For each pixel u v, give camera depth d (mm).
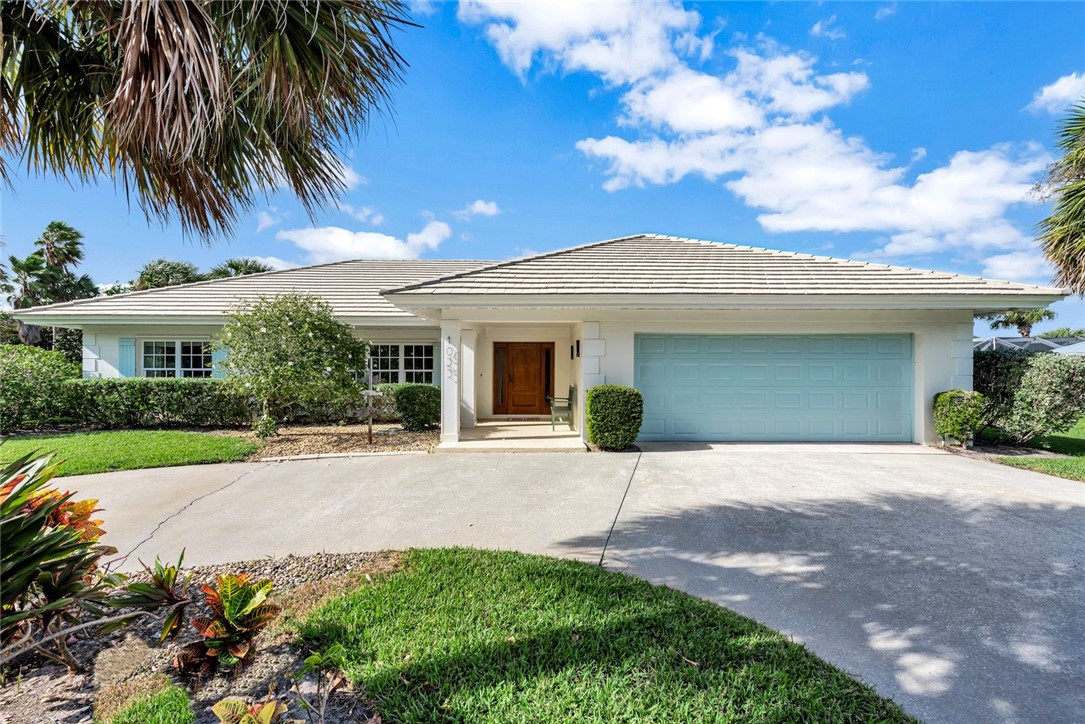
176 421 13422
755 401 11414
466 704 2707
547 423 15000
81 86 3963
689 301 10250
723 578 4367
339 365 11250
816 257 12602
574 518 6031
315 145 4039
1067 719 2682
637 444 11031
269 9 3184
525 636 3367
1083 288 11234
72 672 3002
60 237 29328
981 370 11477
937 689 2914
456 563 4578
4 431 12234
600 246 13766
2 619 2496
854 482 7711
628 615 3645
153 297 15492
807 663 3094
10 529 2678
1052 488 7348
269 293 16078
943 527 5652
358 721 2594
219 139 3615
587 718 2615
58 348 28141
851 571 4500
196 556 4879
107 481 7812
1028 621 3654
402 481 7832
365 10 3459
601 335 11133
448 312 10883
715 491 7199
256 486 7543
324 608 3715
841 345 11320
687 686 2863
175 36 2838
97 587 3020
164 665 3076
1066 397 9938
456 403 10891
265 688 2854
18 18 3502
